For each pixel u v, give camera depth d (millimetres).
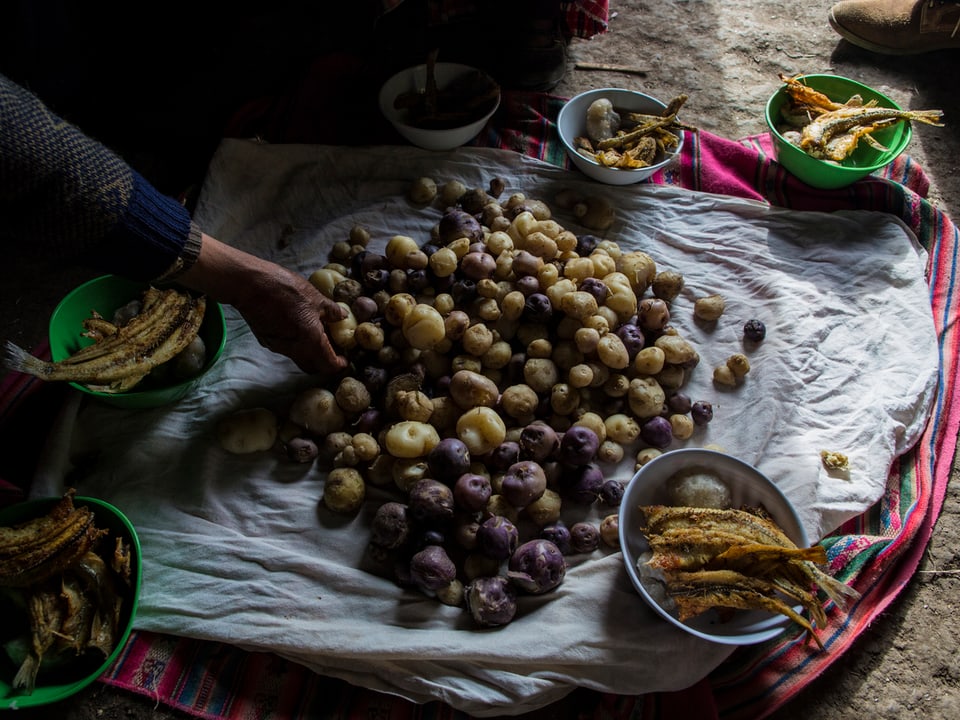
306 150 2582
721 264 2434
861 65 3348
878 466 1953
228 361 2088
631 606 1664
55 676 1529
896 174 2756
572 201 2523
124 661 1637
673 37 3438
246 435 1882
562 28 3029
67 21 2680
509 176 2623
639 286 2236
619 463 1984
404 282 2150
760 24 3514
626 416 1980
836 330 2227
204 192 2471
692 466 1773
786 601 1618
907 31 3234
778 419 2023
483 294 2064
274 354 2119
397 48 3248
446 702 1579
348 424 1977
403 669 1606
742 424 2057
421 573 1609
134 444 1924
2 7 2441
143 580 1718
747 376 2146
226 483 1887
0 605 1556
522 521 1854
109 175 1309
